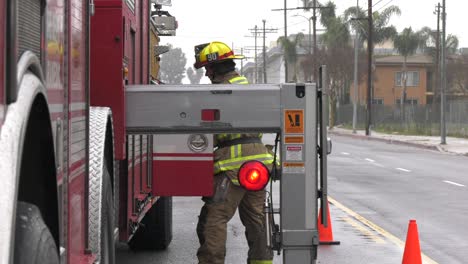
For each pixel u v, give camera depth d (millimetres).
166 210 24891
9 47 7027
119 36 14789
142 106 14656
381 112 184750
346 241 28859
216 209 16875
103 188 13102
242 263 24016
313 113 14609
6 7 6996
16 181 6930
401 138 133875
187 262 23672
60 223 9609
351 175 59719
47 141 8820
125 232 16422
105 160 13750
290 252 14938
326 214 14906
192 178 17391
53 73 9445
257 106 14508
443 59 112625
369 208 39312
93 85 14727
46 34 9055
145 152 18578
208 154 17266
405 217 36000
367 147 108938
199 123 14516
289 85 14570
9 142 6863
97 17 14766
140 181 17984
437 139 128750
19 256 7996
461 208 39750
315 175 14766
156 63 23469
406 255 20875
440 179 57750
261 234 17594
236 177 16688
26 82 7527
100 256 12555
